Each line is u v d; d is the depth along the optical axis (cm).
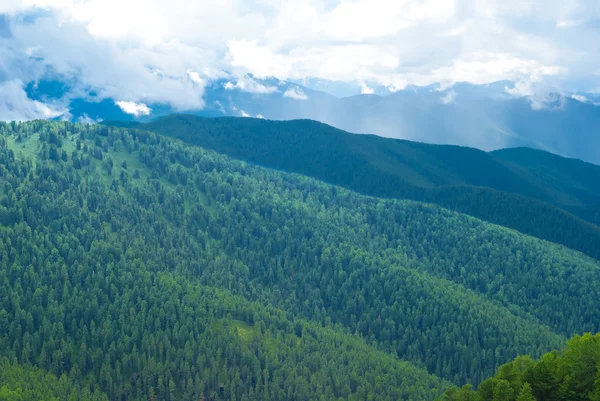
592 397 12512
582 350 13312
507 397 13212
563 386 13062
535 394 13500
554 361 13862
